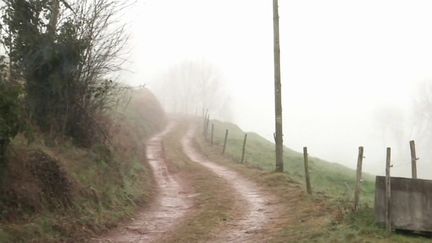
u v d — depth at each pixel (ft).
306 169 58.65
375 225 35.96
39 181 38.40
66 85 52.19
